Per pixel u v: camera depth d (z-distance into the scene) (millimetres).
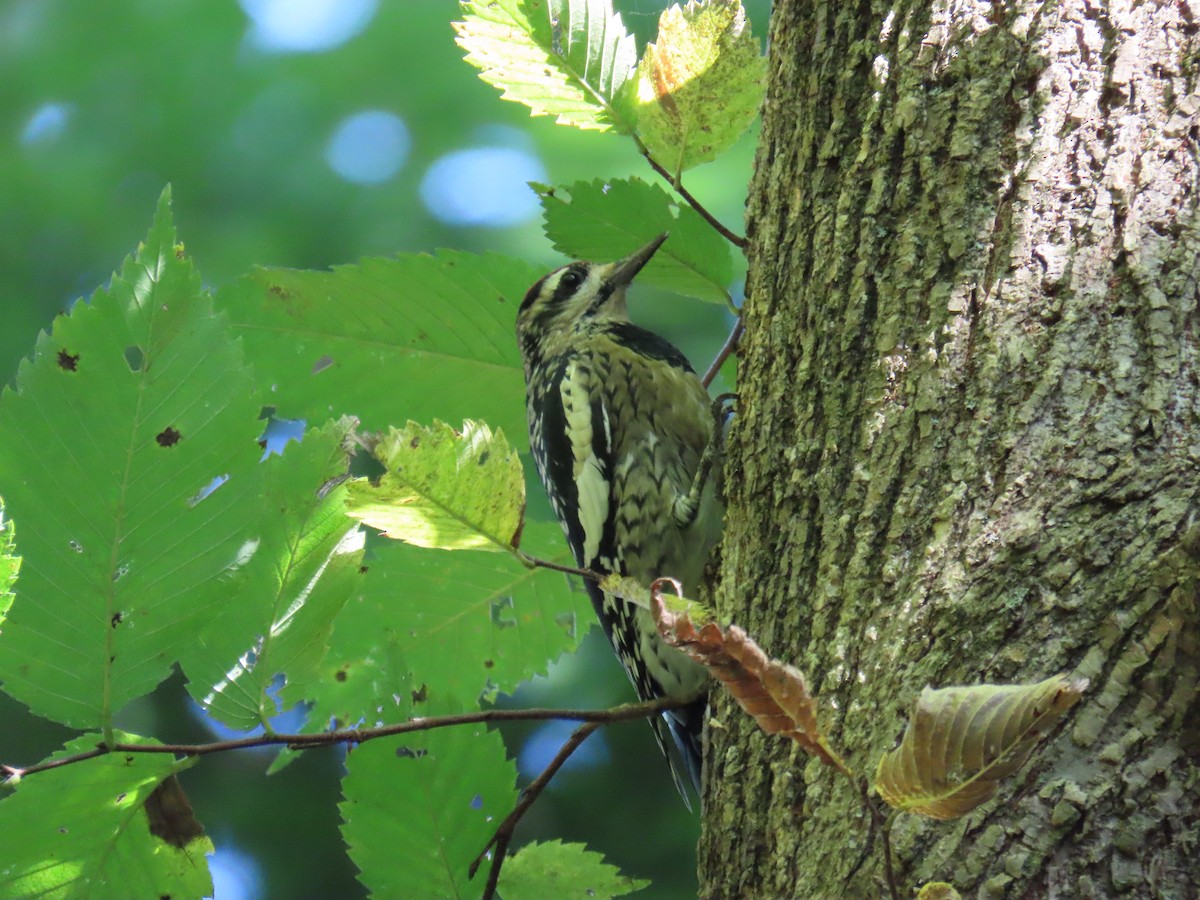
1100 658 6582
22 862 6699
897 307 6660
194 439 6676
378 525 6676
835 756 6539
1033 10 6664
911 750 6523
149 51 13398
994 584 6602
